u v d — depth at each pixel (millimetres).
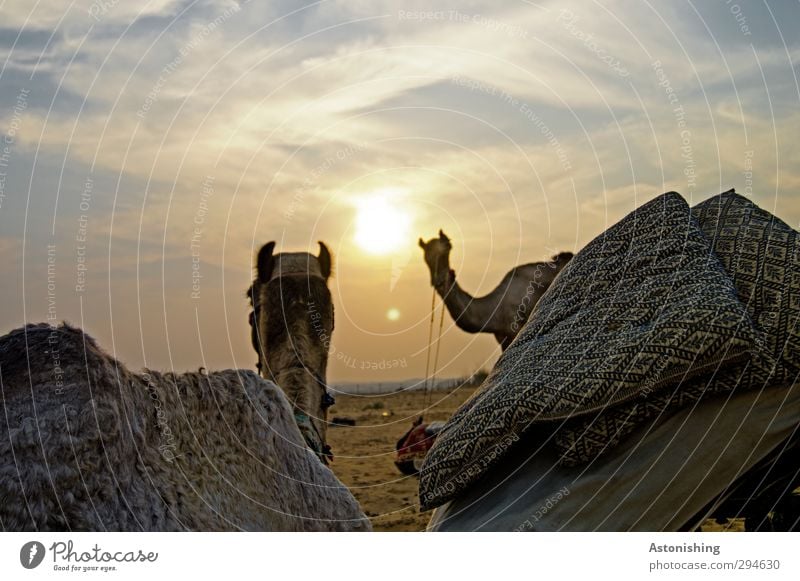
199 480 3166
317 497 3736
